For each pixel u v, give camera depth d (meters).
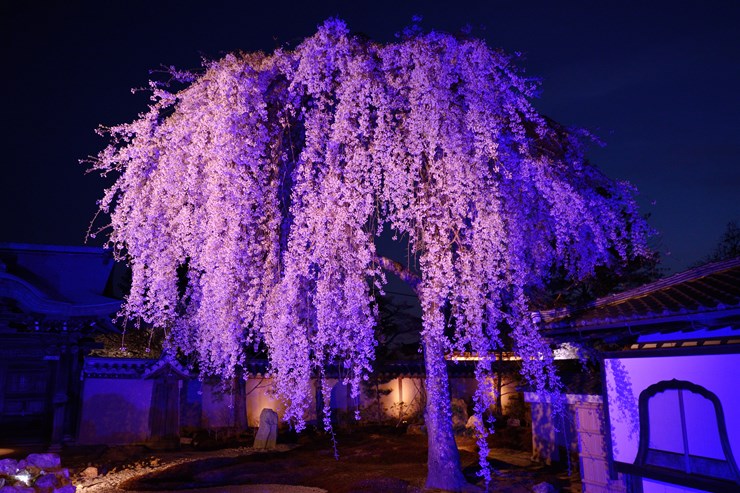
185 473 13.29
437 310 7.73
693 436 6.48
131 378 19.69
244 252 7.52
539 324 8.19
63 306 13.96
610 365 7.61
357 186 7.20
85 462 14.53
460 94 7.60
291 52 7.92
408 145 7.48
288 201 8.27
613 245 8.76
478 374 7.70
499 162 7.73
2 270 13.85
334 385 23.64
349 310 7.46
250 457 15.38
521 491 10.94
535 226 8.73
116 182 7.59
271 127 7.89
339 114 7.29
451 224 7.45
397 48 7.58
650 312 6.85
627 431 7.29
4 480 9.13
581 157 8.30
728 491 5.95
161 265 7.85
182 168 7.58
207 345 8.11
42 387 15.92
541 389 8.65
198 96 7.67
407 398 25.53
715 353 6.32
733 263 7.48
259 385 22.94
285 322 7.57
